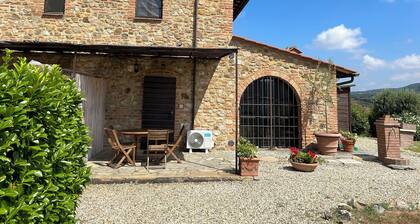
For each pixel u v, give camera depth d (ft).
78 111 9.55
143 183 18.15
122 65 29.86
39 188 6.14
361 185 18.95
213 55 28.04
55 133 7.22
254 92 32.27
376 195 16.75
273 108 32.42
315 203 14.98
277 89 32.60
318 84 32.22
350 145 31.12
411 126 46.93
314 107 32.17
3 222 5.05
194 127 30.14
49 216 6.53
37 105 6.38
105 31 29.81
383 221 12.57
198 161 24.21
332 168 24.47
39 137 6.30
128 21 30.19
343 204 14.16
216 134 30.42
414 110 58.49
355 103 68.59
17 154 5.64
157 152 23.85
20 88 5.94
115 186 17.40
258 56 31.78
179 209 13.67
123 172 19.34
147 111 29.78
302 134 31.73
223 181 18.98
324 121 32.17
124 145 22.45
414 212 13.87
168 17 30.68
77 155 8.65
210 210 13.62
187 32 30.81
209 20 31.14
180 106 30.19
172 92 30.42
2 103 5.43
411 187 18.72
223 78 30.96
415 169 24.38
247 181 19.19
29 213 5.64
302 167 22.74
